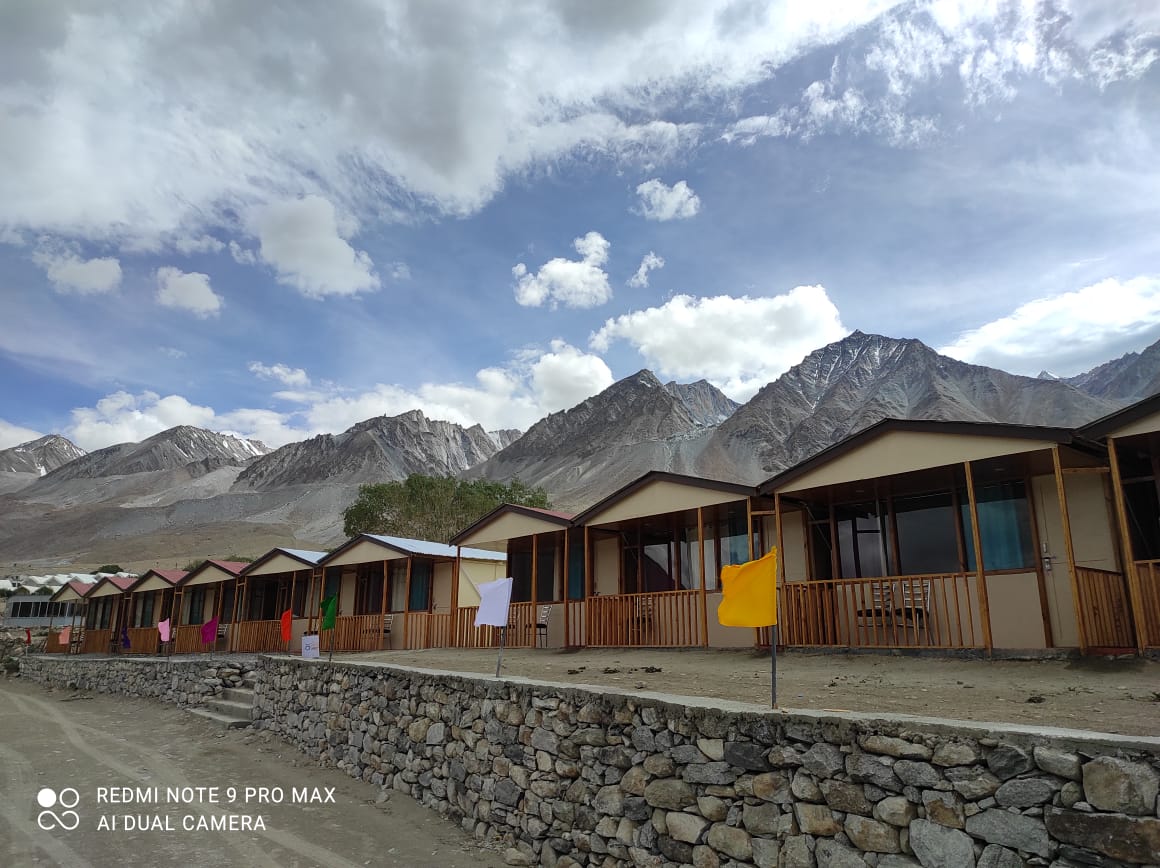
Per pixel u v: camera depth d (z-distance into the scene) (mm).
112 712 17656
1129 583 8484
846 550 12617
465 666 11641
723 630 12719
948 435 10062
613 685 8258
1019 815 3754
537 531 15930
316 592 24203
